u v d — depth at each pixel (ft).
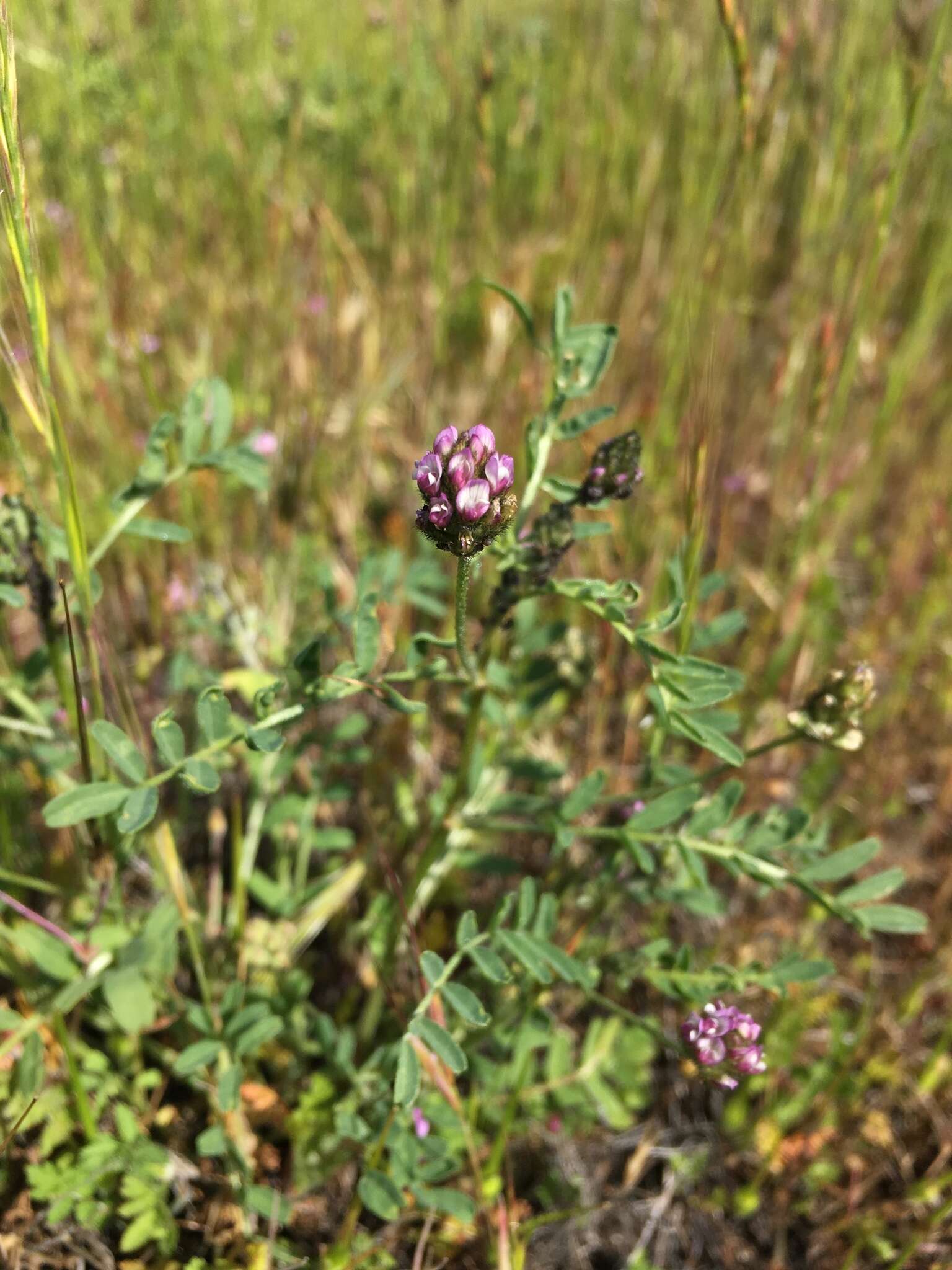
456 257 0.85
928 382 0.79
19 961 0.43
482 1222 0.42
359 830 0.58
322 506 0.72
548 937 0.38
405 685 0.58
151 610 0.63
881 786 0.62
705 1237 0.47
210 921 0.51
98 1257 0.40
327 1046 0.43
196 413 0.43
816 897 0.38
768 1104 0.49
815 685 0.67
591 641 0.49
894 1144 0.48
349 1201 0.44
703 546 0.62
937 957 0.53
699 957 0.54
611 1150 0.49
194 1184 0.43
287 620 0.63
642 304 0.81
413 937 0.41
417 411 0.74
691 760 0.62
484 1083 0.45
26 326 0.33
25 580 0.38
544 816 0.42
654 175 0.82
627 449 0.37
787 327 0.79
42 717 0.44
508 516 0.32
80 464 0.65
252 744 0.33
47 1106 0.40
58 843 0.48
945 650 0.67
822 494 0.68
